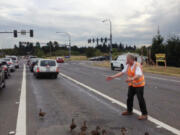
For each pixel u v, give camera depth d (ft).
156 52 119.34
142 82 20.04
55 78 57.82
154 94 33.83
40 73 56.34
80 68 105.60
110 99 29.68
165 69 90.38
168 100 29.09
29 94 33.63
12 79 55.36
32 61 81.00
